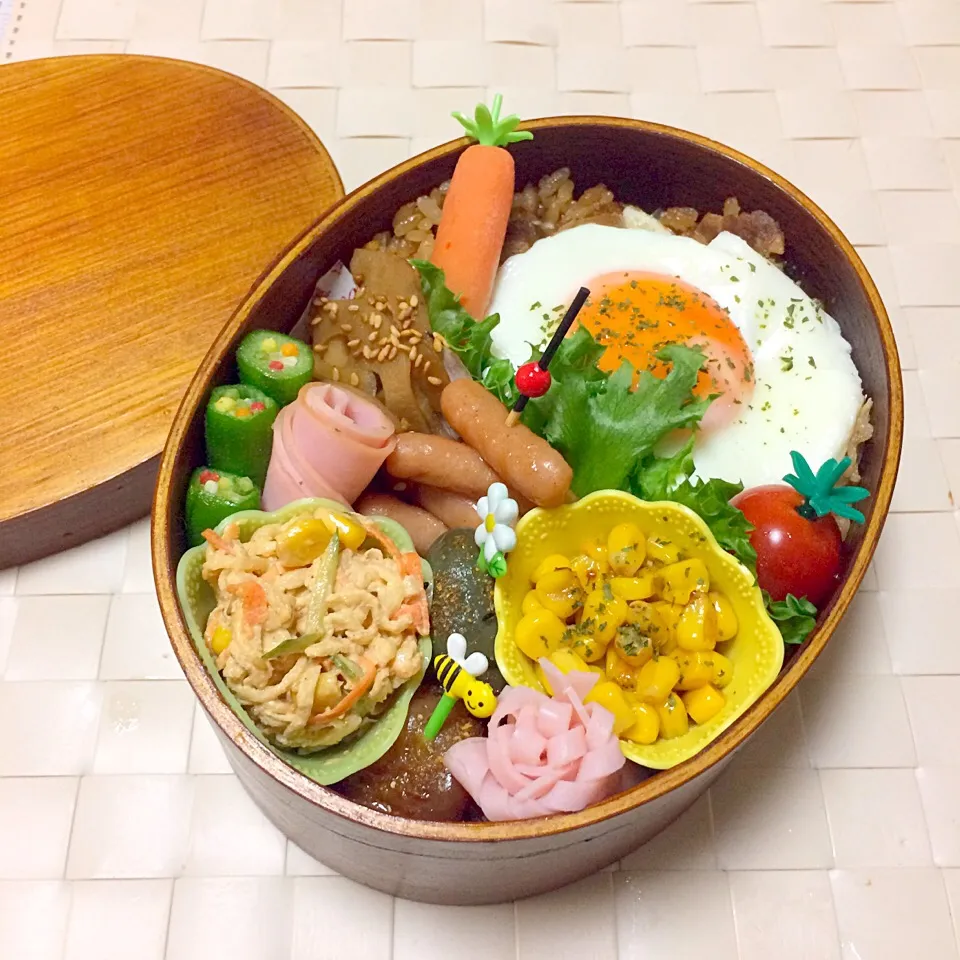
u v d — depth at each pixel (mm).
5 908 262
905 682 291
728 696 247
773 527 258
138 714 281
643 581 246
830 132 366
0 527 281
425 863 231
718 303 296
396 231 303
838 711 287
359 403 266
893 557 306
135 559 299
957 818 277
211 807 272
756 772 279
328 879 268
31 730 278
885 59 378
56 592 294
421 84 365
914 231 352
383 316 279
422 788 242
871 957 264
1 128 332
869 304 283
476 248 284
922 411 325
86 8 374
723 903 267
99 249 315
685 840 272
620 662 247
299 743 236
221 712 222
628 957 262
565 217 316
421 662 242
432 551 259
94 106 337
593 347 268
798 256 307
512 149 302
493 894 257
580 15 380
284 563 242
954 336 337
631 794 219
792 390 289
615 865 270
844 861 272
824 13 385
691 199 318
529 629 245
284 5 376
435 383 280
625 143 304
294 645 232
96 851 267
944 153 364
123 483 290
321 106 361
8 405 295
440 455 264
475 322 281
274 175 328
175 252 316
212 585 244
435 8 378
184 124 334
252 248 317
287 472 257
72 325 305
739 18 383
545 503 252
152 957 259
